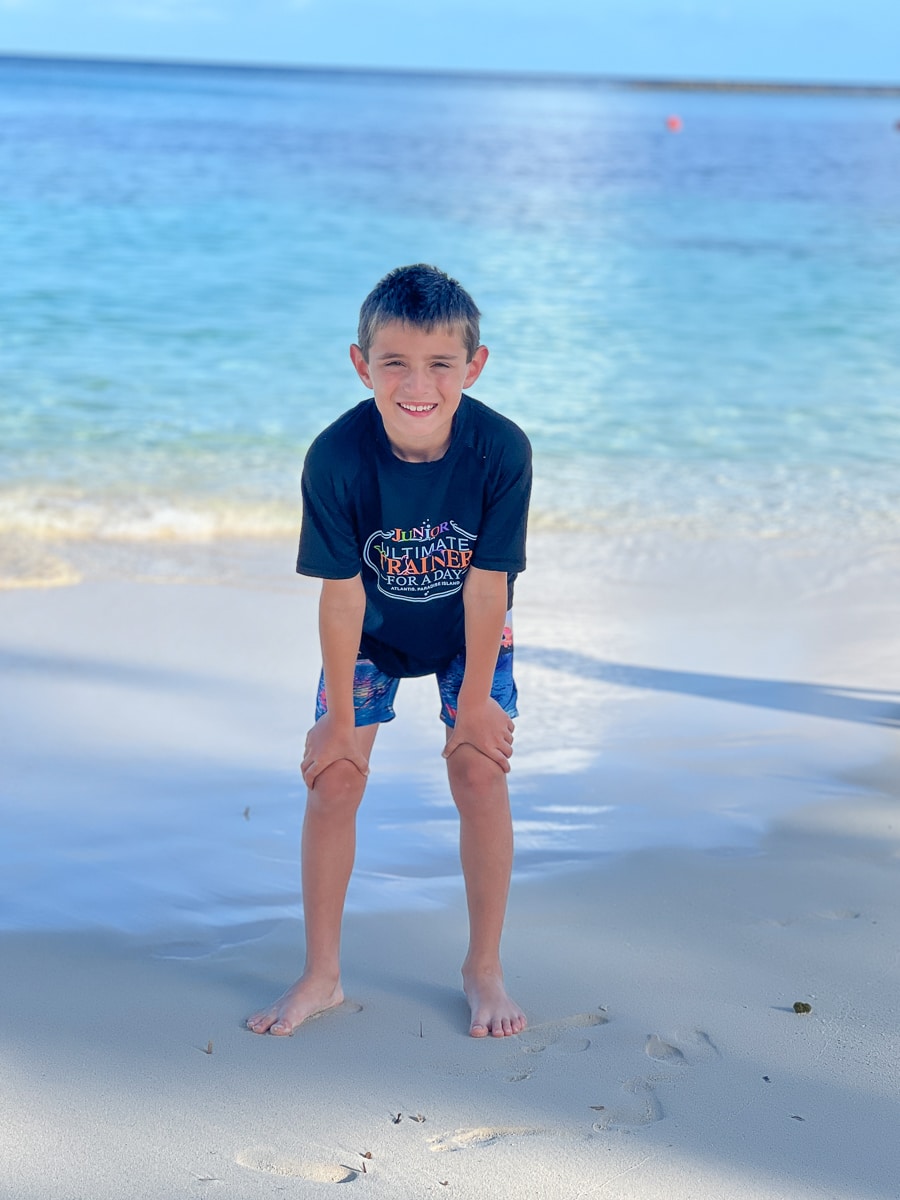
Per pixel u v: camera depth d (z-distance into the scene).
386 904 3.13
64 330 12.75
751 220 24.80
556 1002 2.65
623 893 3.19
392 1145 2.14
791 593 6.02
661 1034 2.53
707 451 9.17
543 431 9.64
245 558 6.38
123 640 5.07
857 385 11.59
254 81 179.25
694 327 14.24
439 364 2.35
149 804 3.67
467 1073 2.38
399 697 4.67
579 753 4.16
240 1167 2.08
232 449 8.70
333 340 12.73
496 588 2.57
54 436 8.86
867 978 2.77
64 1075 2.33
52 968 2.75
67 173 27.20
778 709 4.58
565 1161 2.11
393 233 20.80
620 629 5.46
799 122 77.25
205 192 25.19
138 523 6.89
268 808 3.68
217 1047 2.46
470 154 39.81
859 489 8.24
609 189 30.09
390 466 2.46
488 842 2.65
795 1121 2.24
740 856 3.42
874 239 22.36
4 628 5.12
